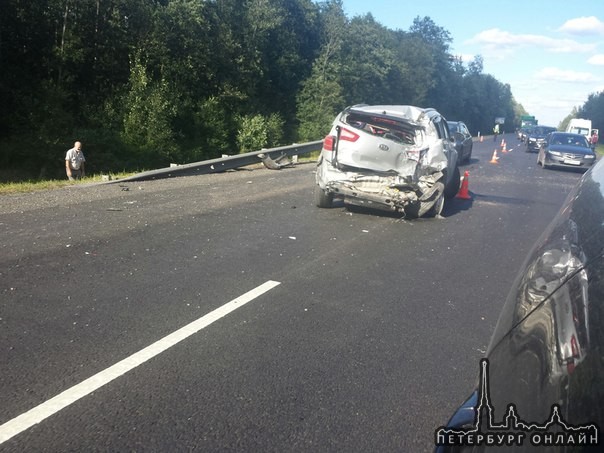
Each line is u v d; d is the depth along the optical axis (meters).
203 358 4.34
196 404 3.65
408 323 5.27
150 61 32.19
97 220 9.19
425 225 10.34
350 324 5.18
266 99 46.28
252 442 3.25
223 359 4.34
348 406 3.71
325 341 4.76
